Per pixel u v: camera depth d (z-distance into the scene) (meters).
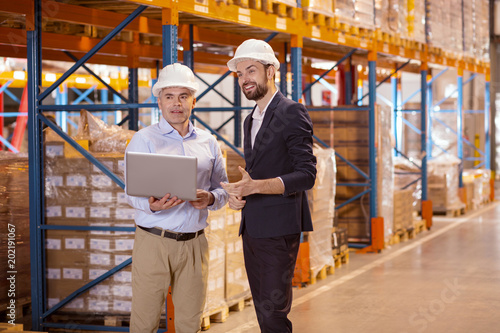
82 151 5.43
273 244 3.88
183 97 3.91
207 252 4.04
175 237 3.84
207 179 4.06
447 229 11.81
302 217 4.03
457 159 13.77
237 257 6.26
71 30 7.90
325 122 9.48
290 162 3.91
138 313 3.91
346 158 9.47
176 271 3.92
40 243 5.58
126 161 3.64
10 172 6.05
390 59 12.06
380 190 9.53
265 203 3.88
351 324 5.86
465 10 13.54
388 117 9.74
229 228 6.10
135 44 8.81
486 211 14.45
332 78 15.05
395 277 7.82
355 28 8.67
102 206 5.50
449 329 5.68
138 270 3.88
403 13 10.27
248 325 5.83
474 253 9.37
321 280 7.71
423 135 11.78
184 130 4.02
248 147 4.06
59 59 8.70
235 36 8.59
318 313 6.24
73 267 5.58
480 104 20.27
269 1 6.74
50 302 5.63
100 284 5.52
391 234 10.02
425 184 11.84
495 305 6.48
